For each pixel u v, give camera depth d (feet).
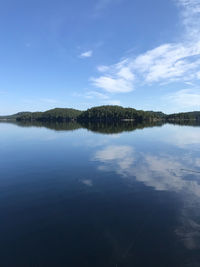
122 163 52.49
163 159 56.44
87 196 31.30
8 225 23.11
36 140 102.37
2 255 18.25
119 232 21.44
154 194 31.58
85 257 17.87
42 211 26.48
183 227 22.22
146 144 84.84
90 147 78.64
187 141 92.22
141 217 24.52
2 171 46.32
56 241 20.13
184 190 33.09
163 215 24.93
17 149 75.66
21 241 20.18
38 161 56.08
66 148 76.95
